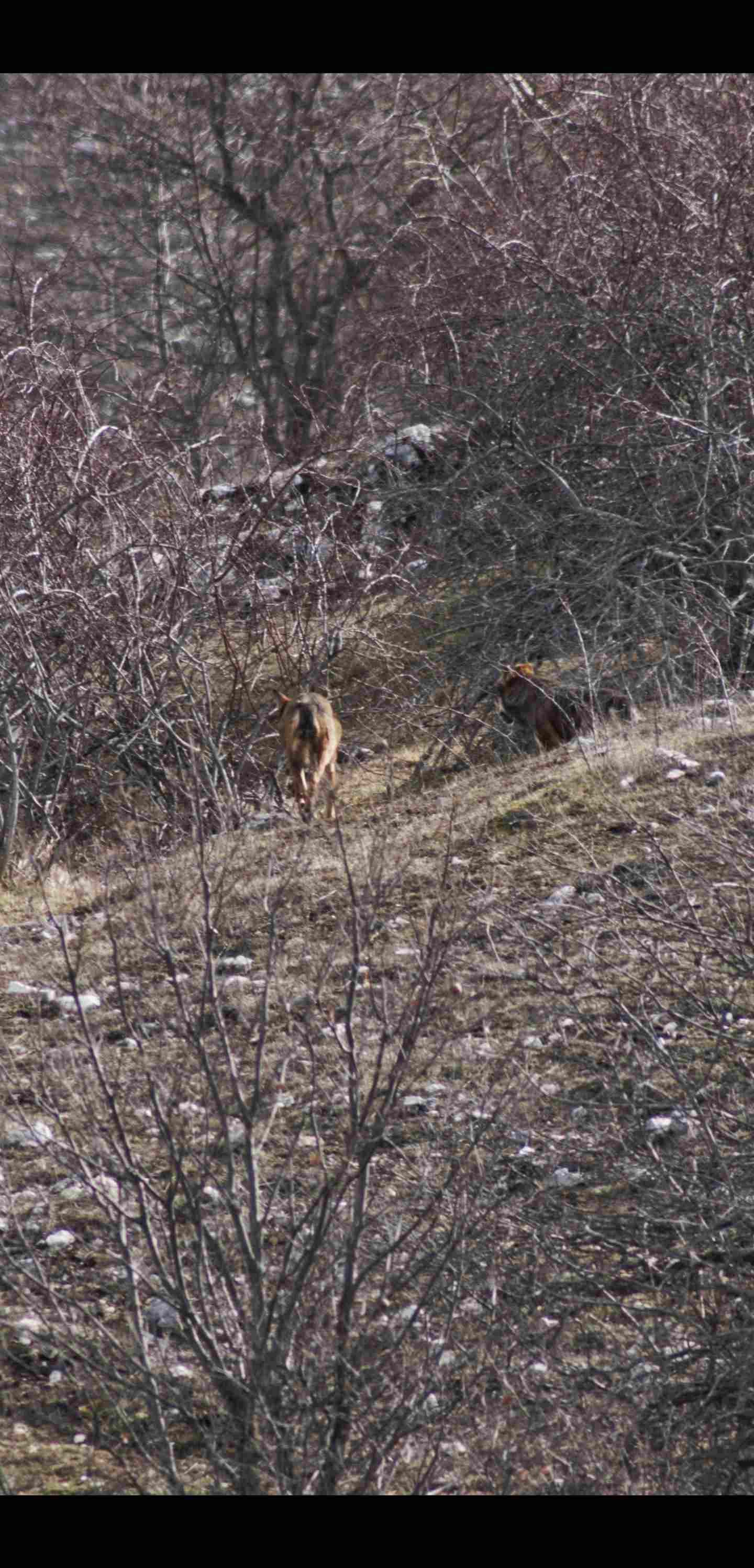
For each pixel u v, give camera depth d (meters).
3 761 15.42
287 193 41.12
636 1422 6.00
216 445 27.36
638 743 12.95
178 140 41.69
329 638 18.50
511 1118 7.45
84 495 15.73
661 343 18.81
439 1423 5.71
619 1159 7.29
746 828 9.80
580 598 17.48
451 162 35.12
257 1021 8.88
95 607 15.55
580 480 19.12
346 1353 5.64
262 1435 5.47
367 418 22.78
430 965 6.73
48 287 27.78
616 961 8.91
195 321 41.22
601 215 20.94
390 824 12.30
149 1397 5.66
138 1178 5.87
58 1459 5.97
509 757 16.27
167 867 11.59
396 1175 7.13
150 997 9.24
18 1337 6.60
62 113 42.59
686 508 17.31
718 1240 6.61
